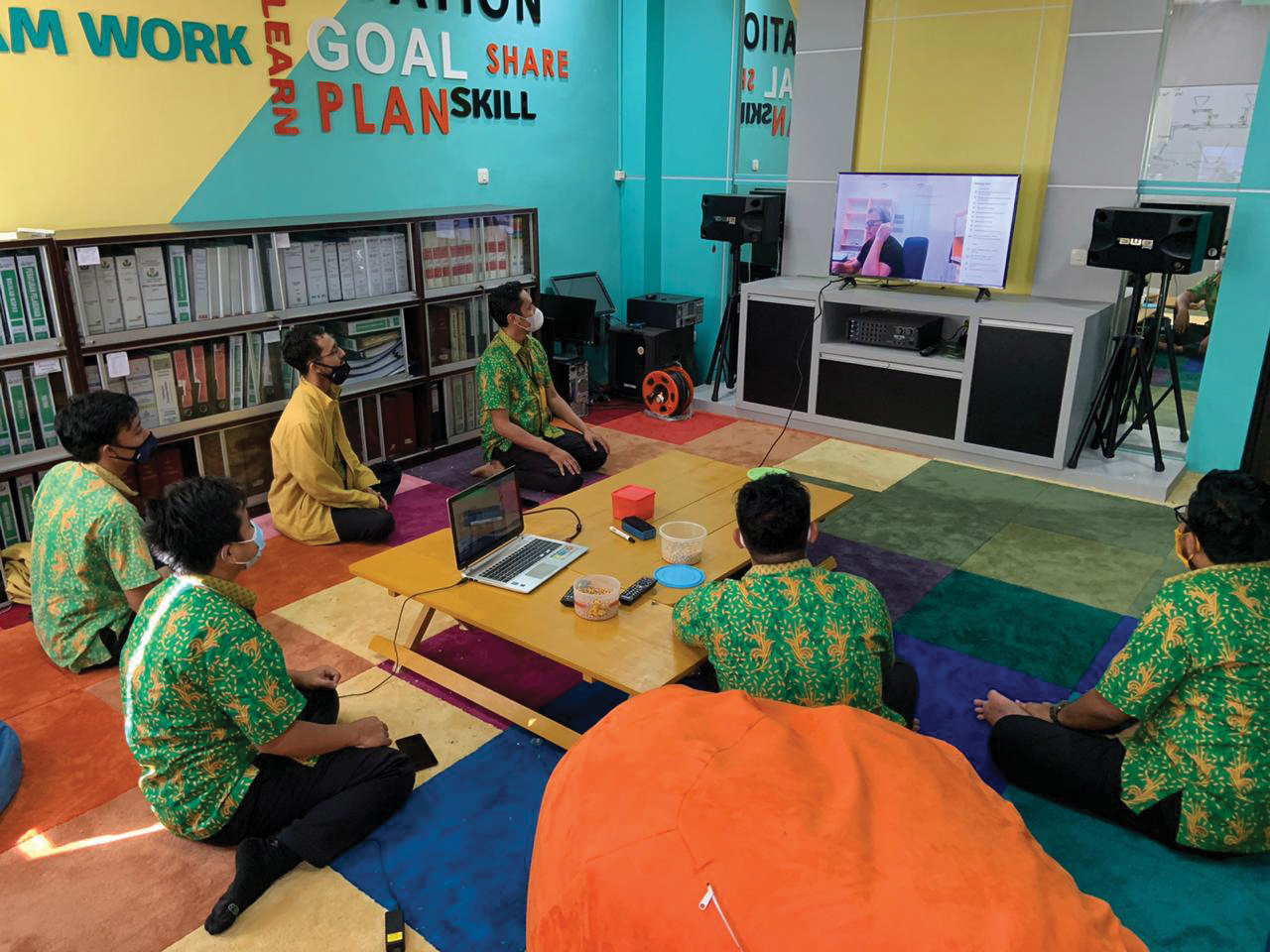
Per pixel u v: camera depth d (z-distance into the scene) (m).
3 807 2.27
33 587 2.83
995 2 4.66
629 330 5.85
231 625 1.89
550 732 2.49
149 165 3.82
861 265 5.21
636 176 6.16
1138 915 1.95
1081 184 4.64
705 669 2.50
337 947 1.88
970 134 4.94
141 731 1.98
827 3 5.17
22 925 1.93
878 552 3.75
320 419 3.66
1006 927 0.72
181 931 1.92
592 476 4.54
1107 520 4.10
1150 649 1.97
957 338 5.21
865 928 0.73
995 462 4.79
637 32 5.86
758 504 1.90
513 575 2.57
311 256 4.15
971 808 0.89
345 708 2.67
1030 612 3.26
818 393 5.32
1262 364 4.34
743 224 5.46
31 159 3.48
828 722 1.04
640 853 0.84
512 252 5.15
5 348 3.15
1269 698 1.91
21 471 3.24
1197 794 1.98
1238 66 4.21
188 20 3.82
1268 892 2.02
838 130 5.35
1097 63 4.43
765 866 0.80
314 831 2.04
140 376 3.64
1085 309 4.55
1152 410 4.48
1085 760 2.18
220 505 1.90
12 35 3.34
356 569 2.66
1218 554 1.94
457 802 2.30
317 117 4.39
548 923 0.89
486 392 4.21
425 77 4.83
